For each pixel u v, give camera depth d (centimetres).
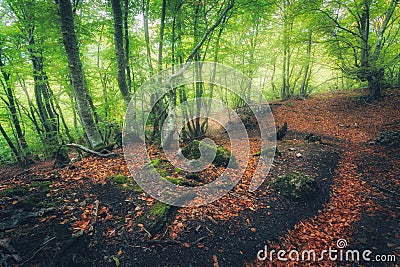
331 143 820
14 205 317
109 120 818
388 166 585
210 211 365
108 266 255
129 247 279
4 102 921
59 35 581
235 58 1203
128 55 732
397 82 1305
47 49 668
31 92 1147
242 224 351
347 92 1567
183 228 320
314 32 1169
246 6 712
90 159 541
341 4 1034
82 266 246
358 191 485
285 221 377
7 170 904
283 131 925
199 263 278
